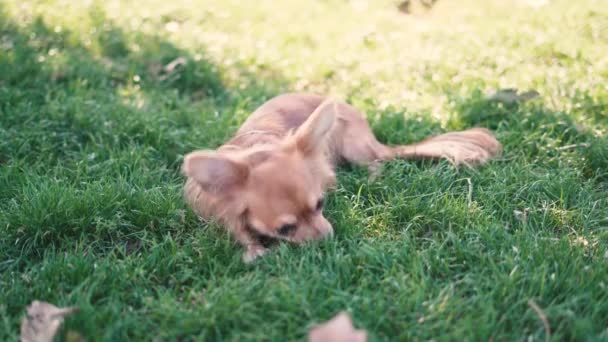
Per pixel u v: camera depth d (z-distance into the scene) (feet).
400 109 4.40
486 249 3.21
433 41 5.36
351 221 3.39
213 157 3.18
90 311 2.89
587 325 2.76
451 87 4.64
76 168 3.87
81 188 3.74
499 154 3.90
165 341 2.83
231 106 4.59
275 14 6.37
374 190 3.69
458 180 3.69
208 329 2.83
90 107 4.40
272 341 2.77
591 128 4.01
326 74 5.03
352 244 3.24
